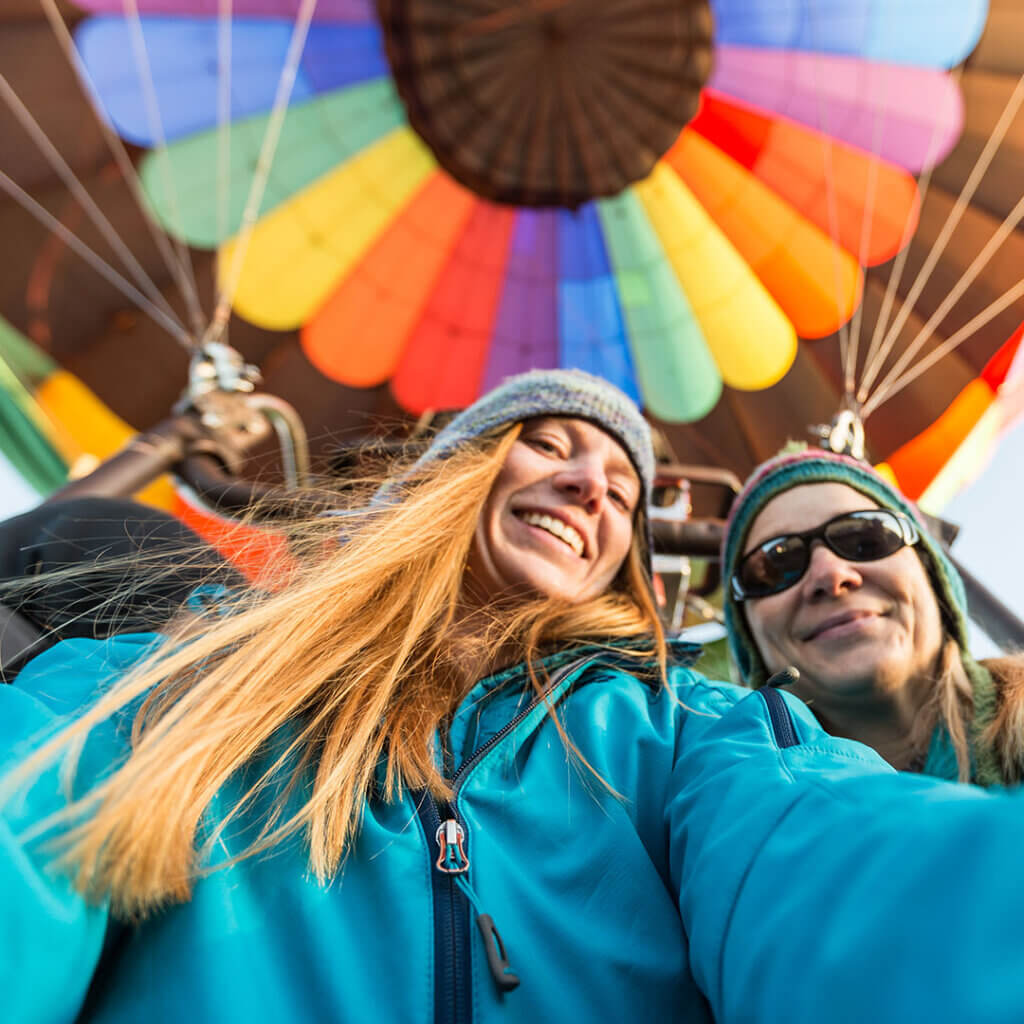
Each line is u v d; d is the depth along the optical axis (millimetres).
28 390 7574
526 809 1131
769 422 8297
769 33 8047
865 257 8117
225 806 1048
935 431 7938
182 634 1227
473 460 1659
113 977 901
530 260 8852
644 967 987
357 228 8680
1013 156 7633
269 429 4227
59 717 993
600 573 1666
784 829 840
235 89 8117
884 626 2133
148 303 8188
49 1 7148
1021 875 570
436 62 8383
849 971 630
